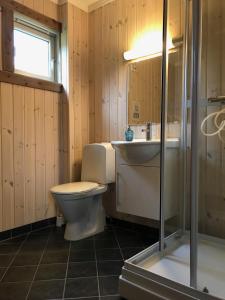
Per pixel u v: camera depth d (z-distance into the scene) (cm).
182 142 182
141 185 204
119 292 138
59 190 203
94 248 199
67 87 257
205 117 166
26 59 240
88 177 243
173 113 183
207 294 115
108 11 258
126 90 246
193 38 130
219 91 175
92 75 276
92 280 154
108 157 231
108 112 262
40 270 165
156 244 166
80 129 271
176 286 123
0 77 209
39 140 244
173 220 181
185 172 183
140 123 236
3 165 215
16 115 223
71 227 218
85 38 275
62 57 260
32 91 237
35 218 241
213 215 178
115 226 252
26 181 233
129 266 139
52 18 253
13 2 218
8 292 141
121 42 249
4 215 216
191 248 126
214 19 175
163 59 165
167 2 164
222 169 180
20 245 205
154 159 195
